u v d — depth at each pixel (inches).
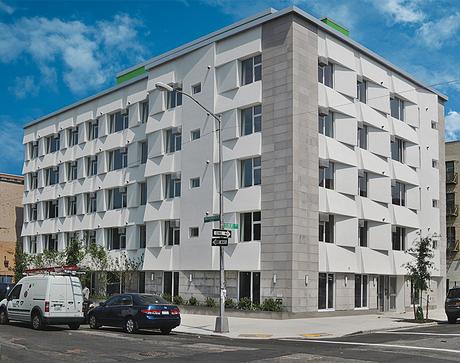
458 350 645.9
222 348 663.8
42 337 773.9
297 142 1162.0
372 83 1430.9
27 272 1093.1
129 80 1652.3
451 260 2060.8
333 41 1291.8
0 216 2420.0
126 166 1681.8
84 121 1850.4
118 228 1680.6
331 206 1228.5
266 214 1178.6
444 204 1729.8
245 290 1216.8
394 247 1487.5
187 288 1338.6
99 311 899.4
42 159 2074.3
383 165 1423.5
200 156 1334.9
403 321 1094.4
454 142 2117.4
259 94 1222.3
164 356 587.2
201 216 1315.2
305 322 1040.2
